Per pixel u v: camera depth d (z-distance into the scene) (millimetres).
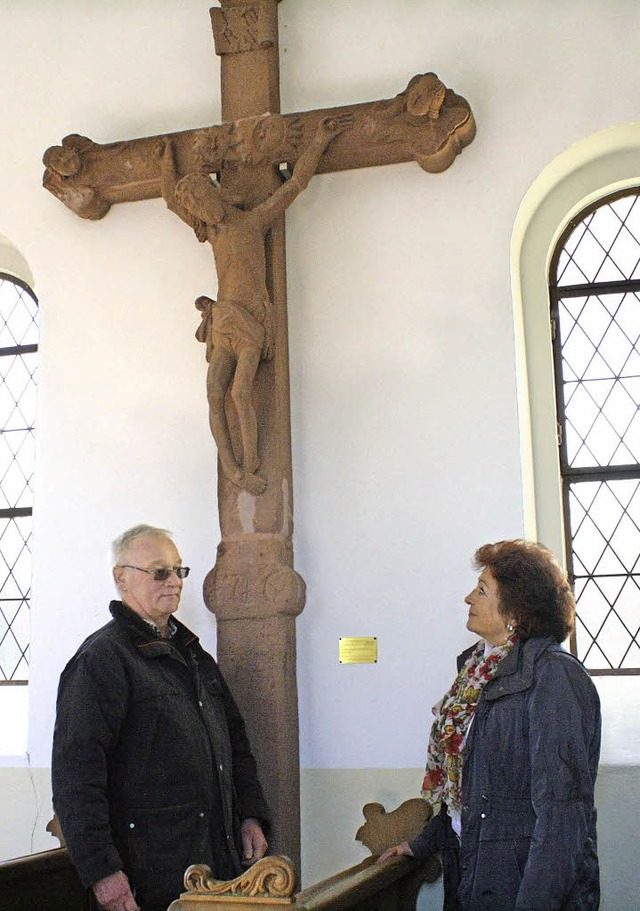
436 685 4242
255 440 4309
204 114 4922
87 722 3172
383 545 4383
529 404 4738
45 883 3568
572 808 2670
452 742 3145
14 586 5664
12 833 4562
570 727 2732
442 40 4648
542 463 4695
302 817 4285
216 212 4336
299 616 4410
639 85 4402
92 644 3311
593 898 2805
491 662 3078
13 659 5586
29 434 5840
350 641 4344
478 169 4516
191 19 5016
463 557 4289
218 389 4320
